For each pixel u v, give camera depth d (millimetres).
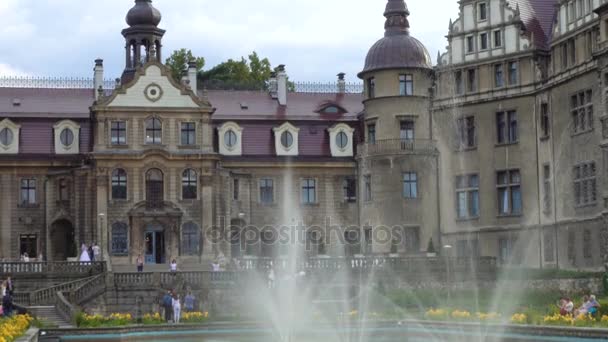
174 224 87438
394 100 87688
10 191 89562
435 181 87250
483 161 84312
